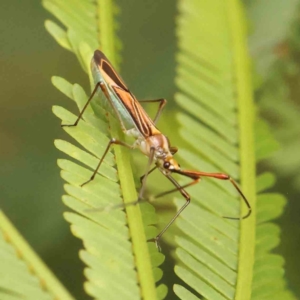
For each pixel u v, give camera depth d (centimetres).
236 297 13
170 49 16
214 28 15
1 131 16
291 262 15
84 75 16
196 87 14
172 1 17
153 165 15
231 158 14
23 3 16
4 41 16
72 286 15
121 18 16
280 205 14
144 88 16
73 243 16
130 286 13
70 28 14
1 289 13
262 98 15
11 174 16
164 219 14
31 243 15
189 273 13
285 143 15
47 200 16
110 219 13
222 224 14
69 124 14
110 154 14
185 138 14
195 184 14
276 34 15
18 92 16
